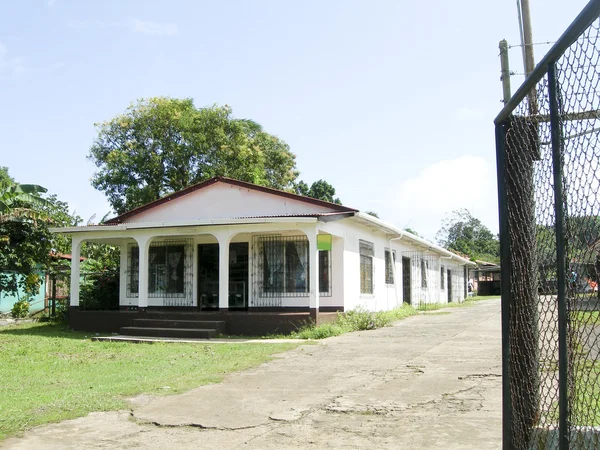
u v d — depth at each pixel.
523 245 3.71
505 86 9.74
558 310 2.85
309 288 15.93
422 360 9.62
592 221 2.58
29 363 10.63
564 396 2.83
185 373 9.09
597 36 2.44
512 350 3.81
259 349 11.84
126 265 18.42
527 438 3.73
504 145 3.87
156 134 28.14
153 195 27.47
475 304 29.09
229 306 17.38
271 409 6.50
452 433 5.29
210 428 5.77
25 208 18.86
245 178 28.14
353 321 15.49
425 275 27.70
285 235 16.52
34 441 5.37
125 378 8.75
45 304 21.11
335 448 5.02
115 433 5.63
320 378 8.36
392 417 5.98
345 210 16.20
